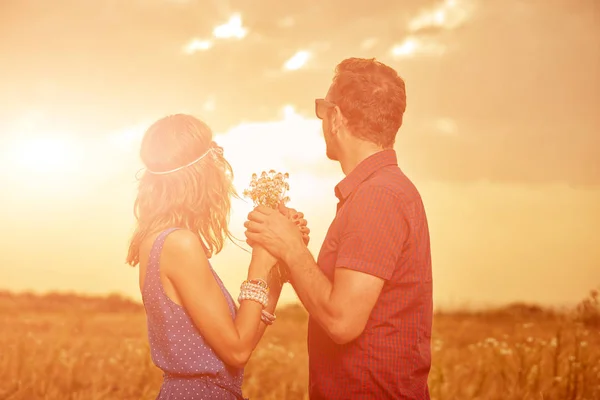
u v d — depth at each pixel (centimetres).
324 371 255
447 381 565
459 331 970
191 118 265
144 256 255
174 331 251
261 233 256
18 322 997
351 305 233
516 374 571
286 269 272
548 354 609
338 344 252
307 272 246
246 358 254
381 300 247
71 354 654
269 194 272
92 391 537
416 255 248
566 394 512
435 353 707
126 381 570
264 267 257
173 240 249
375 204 241
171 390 254
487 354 676
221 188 267
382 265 236
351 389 249
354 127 260
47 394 529
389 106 259
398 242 241
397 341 248
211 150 267
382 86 259
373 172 257
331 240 253
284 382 567
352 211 245
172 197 257
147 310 257
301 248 252
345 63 269
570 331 596
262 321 266
